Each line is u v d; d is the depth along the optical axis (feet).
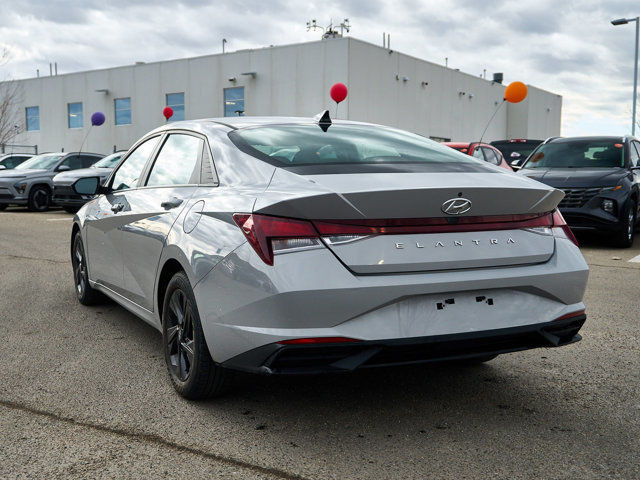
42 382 11.34
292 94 89.30
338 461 8.32
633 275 22.40
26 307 17.30
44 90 118.11
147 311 12.27
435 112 105.81
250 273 8.46
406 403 10.42
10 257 26.48
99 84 110.63
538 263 9.35
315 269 8.20
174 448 8.69
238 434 9.15
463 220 8.89
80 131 114.52
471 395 10.82
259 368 8.62
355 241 8.38
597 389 11.13
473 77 118.01
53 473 7.98
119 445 8.78
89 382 11.35
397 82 94.63
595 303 17.94
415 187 8.52
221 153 10.65
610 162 31.12
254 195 9.11
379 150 10.63
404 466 8.19
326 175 9.11
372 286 8.27
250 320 8.52
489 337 8.81
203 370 9.81
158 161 13.00
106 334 14.58
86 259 16.22
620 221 28.76
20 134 122.21
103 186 15.05
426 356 8.73
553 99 149.28
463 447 8.77
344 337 8.23
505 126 135.64
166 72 102.37
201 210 10.01
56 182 45.09
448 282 8.59
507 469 8.13
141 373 11.87
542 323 9.20
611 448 8.77
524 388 11.18
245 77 93.71
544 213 9.68
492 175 9.90
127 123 108.37
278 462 8.28
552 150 33.04
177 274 10.42
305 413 9.96
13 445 8.77
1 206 56.24
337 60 84.64
